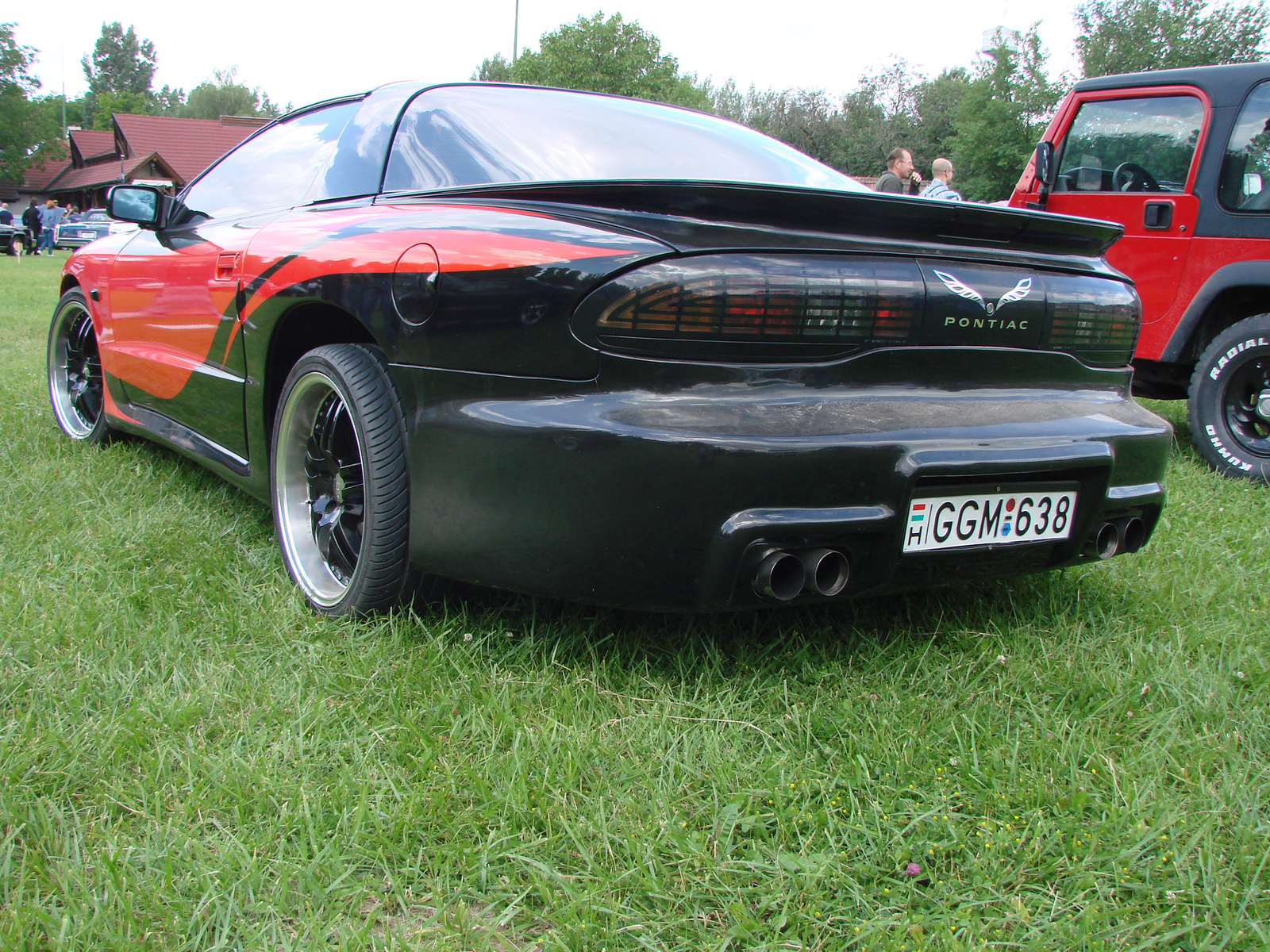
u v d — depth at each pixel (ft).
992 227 6.31
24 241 97.96
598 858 4.61
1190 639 7.32
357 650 6.57
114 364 11.50
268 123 10.79
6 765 4.97
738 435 5.39
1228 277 14.42
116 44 436.35
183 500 9.91
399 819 4.72
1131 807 5.04
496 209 6.26
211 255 8.95
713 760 5.39
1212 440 14.26
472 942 4.11
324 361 7.12
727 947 4.10
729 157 8.33
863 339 5.78
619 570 5.61
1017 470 6.01
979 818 5.02
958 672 6.63
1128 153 15.97
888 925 4.21
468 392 6.01
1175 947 4.18
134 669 6.21
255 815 4.81
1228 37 107.34
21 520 8.89
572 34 160.76
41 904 4.16
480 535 6.02
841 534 5.62
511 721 5.65
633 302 5.40
